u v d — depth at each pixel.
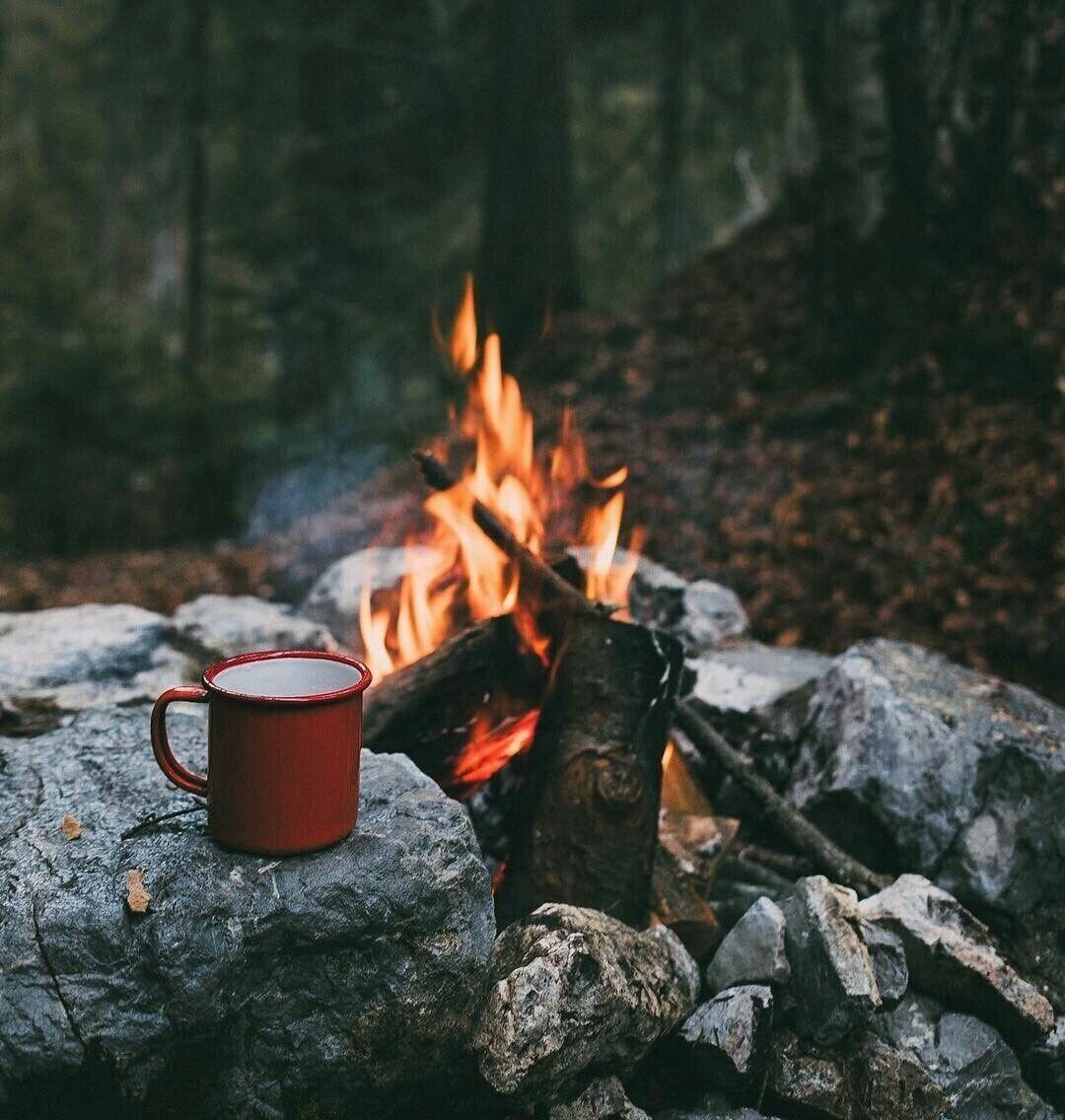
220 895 1.90
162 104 16.61
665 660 2.67
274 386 14.81
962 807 2.76
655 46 14.59
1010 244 6.81
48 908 1.93
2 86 23.56
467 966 2.00
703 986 2.47
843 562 5.81
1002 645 5.14
